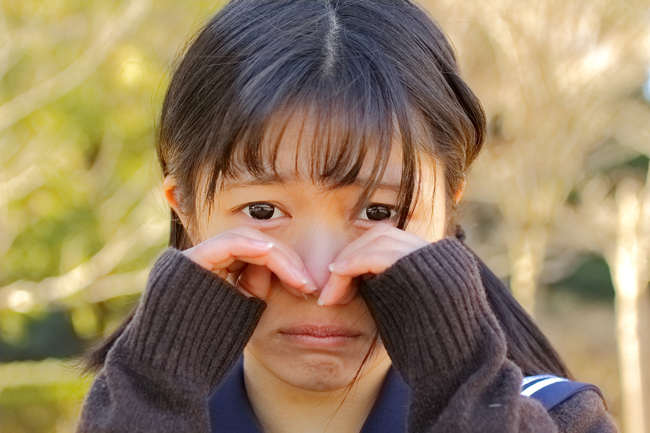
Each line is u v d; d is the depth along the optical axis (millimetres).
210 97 1116
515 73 4289
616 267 5090
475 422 979
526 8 4176
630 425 4723
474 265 1097
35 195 5953
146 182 5602
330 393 1148
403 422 1112
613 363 7117
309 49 1062
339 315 1079
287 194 1022
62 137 5707
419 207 1113
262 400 1173
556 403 1189
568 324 8523
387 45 1118
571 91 4289
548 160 4461
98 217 6102
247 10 1165
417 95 1125
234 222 1076
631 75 4609
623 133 5508
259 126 1001
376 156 1007
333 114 997
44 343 8062
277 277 1080
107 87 5430
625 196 5078
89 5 5219
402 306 1054
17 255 6270
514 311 1543
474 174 4527
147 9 4930
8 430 6879
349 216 1046
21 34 5223
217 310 1073
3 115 5219
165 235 5504
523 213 4562
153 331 1071
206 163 1104
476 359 1041
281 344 1087
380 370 1159
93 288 5742
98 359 1413
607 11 4207
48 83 5254
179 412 1036
